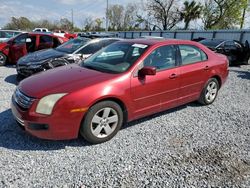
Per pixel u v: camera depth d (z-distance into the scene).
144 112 4.03
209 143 3.73
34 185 2.63
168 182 2.78
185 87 4.63
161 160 3.21
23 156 3.15
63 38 10.44
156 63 4.11
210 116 4.83
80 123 3.33
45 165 2.98
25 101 3.27
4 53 10.08
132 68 3.77
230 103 5.73
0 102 5.12
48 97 3.17
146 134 3.92
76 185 2.66
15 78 7.60
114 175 2.86
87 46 7.59
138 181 2.77
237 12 37.75
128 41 4.59
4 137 3.60
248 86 7.67
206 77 5.07
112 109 3.58
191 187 2.71
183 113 4.93
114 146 3.51
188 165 3.12
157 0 45.66
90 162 3.09
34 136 3.56
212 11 39.56
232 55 12.32
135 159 3.20
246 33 17.69
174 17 46.62
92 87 3.36
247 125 4.46
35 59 6.95
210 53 5.30
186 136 3.92
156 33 31.16
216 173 2.98
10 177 2.73
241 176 2.94
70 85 3.35
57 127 3.20
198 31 23.86
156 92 4.08
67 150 3.34
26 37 9.94
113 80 3.55
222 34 20.30
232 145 3.69
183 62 4.57
